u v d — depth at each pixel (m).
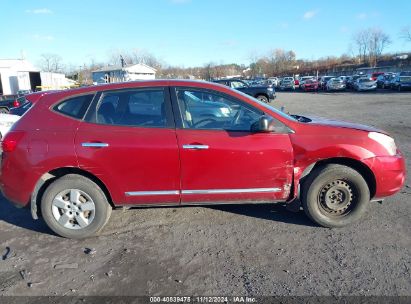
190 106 3.80
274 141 3.75
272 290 2.90
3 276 3.20
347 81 39.72
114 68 57.22
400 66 57.56
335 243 3.62
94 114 3.76
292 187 3.86
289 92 40.72
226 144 3.69
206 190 3.81
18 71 38.69
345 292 2.85
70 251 3.62
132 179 3.73
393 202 4.64
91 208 3.81
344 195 3.90
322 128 3.84
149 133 3.69
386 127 11.08
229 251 3.52
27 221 4.40
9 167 3.75
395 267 3.17
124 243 3.74
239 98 3.82
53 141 3.67
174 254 3.49
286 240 3.71
